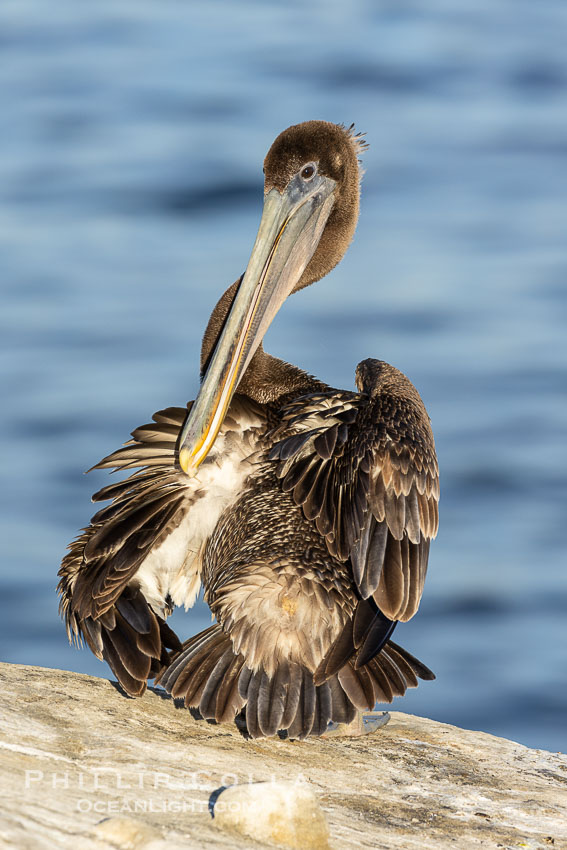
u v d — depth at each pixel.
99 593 7.14
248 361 8.32
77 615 7.43
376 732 7.61
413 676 7.13
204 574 7.70
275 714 6.41
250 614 6.71
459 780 6.81
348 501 7.28
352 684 6.70
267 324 8.70
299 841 5.33
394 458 7.28
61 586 7.87
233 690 6.58
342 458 7.48
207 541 7.68
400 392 8.05
